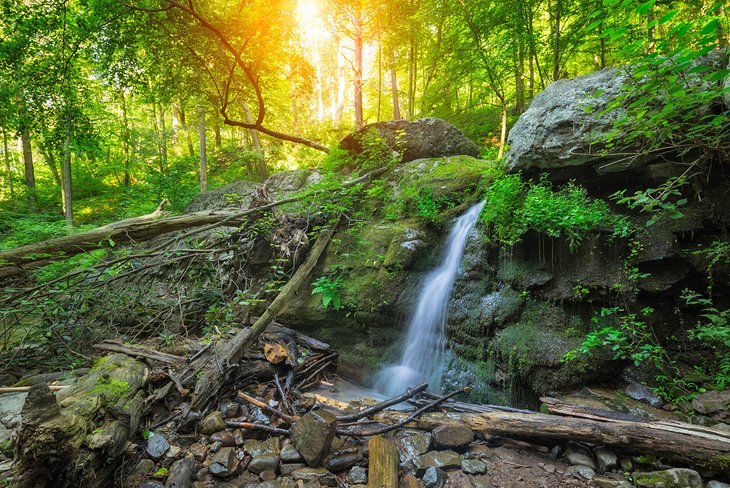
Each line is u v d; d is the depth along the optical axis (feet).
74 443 7.31
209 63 29.40
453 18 29.86
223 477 9.01
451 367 14.48
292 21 26.81
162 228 20.20
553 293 13.15
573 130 13.24
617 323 12.01
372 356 16.71
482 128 36.47
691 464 8.04
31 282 19.79
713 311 11.05
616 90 12.74
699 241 11.20
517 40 26.58
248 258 21.24
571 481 8.54
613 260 12.37
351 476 9.04
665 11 15.30
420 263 17.47
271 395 13.37
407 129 24.68
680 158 11.41
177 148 66.28
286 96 63.57
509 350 12.75
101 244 18.54
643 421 9.00
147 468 9.05
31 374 13.71
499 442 10.18
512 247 14.64
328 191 21.22
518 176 14.74
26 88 23.72
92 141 27.66
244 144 61.52
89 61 25.88
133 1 23.94
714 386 10.12
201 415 11.09
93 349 15.34
